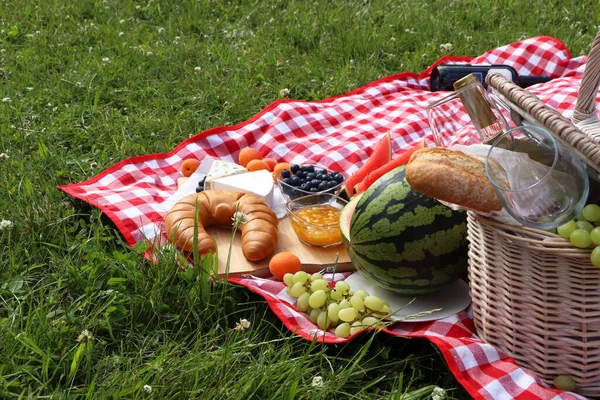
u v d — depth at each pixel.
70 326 2.17
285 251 2.72
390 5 5.96
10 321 2.16
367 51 5.03
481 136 2.37
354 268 2.67
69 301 2.34
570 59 4.38
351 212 2.60
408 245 2.22
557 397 1.90
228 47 5.07
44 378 1.92
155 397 1.87
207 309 2.30
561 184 1.75
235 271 2.57
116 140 3.73
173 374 1.96
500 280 2.02
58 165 3.40
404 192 2.26
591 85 2.16
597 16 5.57
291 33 5.25
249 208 2.73
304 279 2.42
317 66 4.77
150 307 2.30
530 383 1.95
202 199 2.80
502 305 2.04
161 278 2.39
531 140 1.91
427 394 2.00
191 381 1.94
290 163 3.55
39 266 2.51
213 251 2.59
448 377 2.08
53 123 3.81
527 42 4.50
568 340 1.93
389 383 2.08
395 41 5.23
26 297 2.29
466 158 1.94
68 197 3.09
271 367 1.98
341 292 2.32
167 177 3.42
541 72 4.37
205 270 2.36
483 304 2.13
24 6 5.70
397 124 3.88
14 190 3.03
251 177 3.02
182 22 5.50
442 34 5.34
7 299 2.36
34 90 4.16
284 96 4.27
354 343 2.20
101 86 4.31
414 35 5.31
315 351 2.17
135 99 4.31
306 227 2.71
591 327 1.89
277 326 2.31
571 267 1.82
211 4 5.91
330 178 2.99
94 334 2.16
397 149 3.65
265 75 4.63
